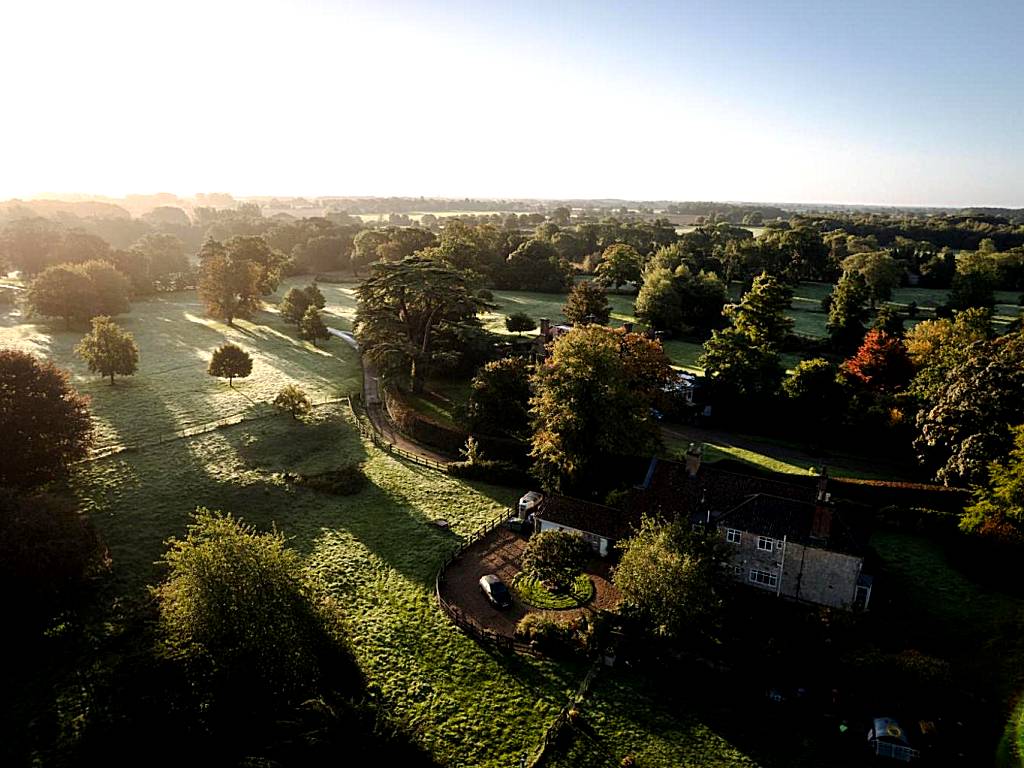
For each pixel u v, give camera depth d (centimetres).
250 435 7069
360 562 4850
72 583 4094
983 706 3381
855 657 3675
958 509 5388
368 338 8431
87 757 2900
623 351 6831
